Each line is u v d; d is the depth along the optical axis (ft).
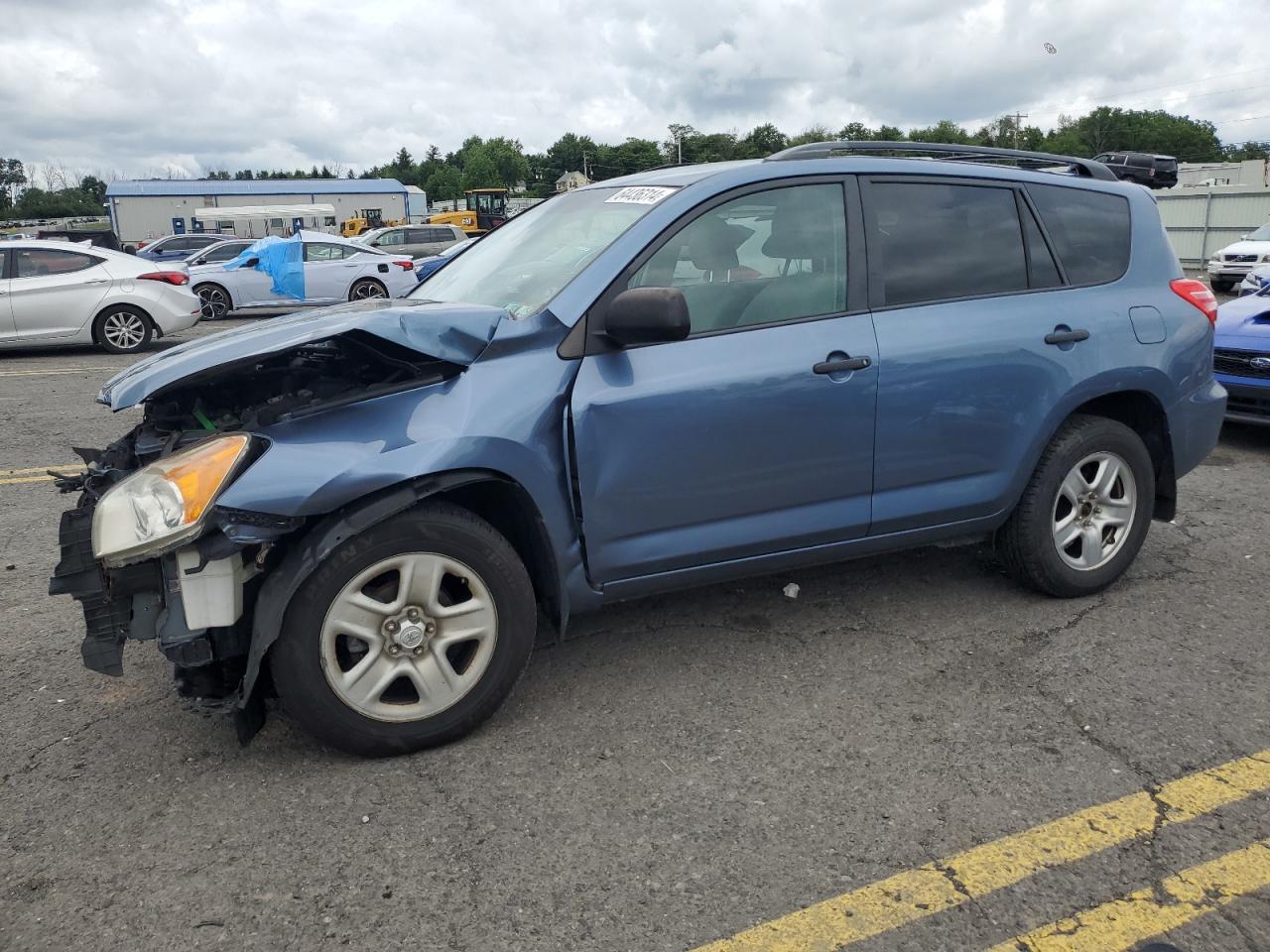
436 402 9.61
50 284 41.75
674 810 8.97
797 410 10.99
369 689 9.57
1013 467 12.52
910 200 12.14
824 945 7.32
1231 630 12.65
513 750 10.02
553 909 7.73
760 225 11.25
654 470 10.46
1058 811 8.86
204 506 8.58
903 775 9.46
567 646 12.39
